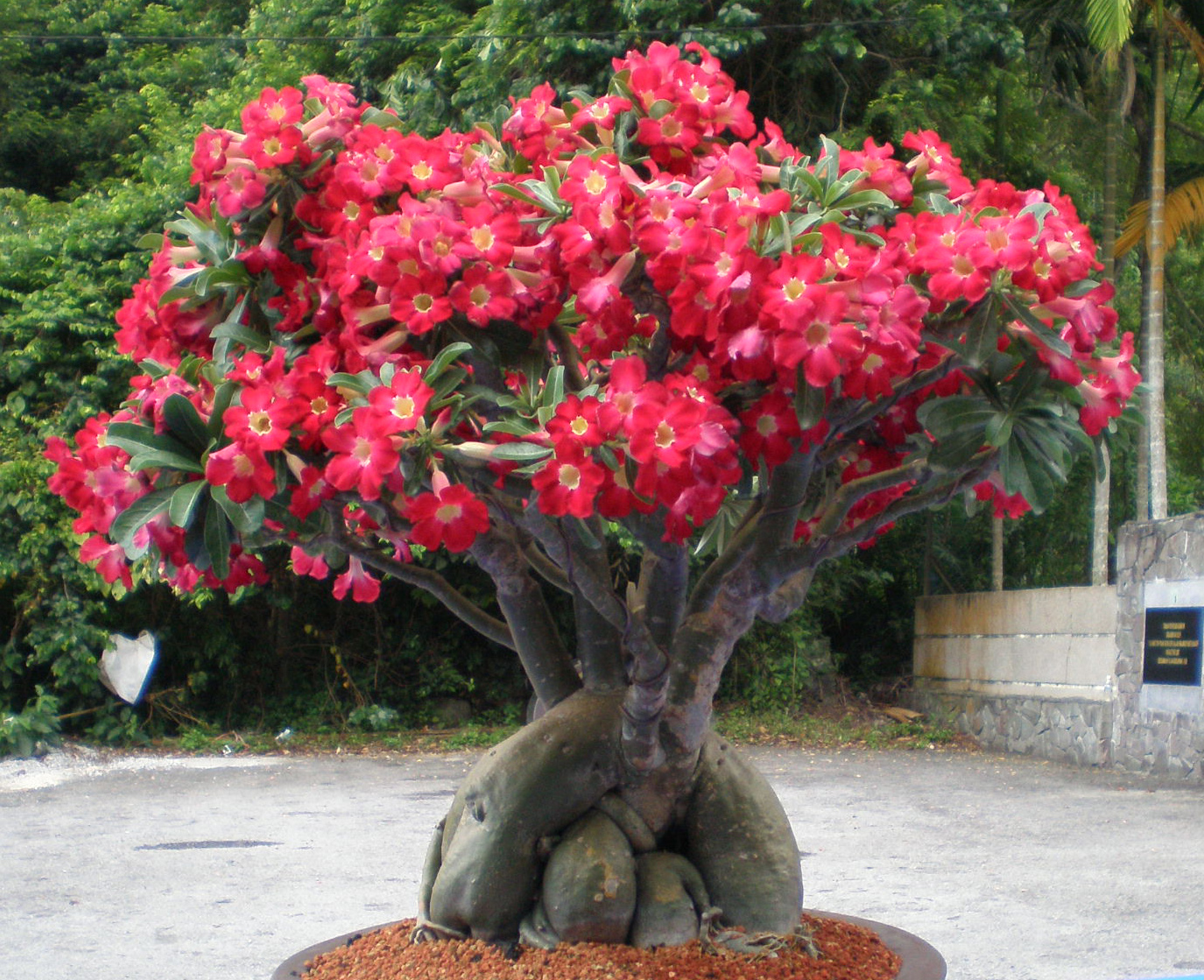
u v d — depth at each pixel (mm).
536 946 2873
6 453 11172
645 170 2668
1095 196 14781
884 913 5473
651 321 2680
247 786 9875
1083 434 2402
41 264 11906
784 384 2193
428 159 2426
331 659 13789
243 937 5152
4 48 19688
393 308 2244
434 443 2137
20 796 9375
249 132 2449
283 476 2182
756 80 12164
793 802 8898
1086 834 7516
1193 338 15508
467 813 3072
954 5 11414
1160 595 10133
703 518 2254
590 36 10945
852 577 14570
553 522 2615
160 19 20047
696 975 2719
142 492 2385
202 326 2633
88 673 11617
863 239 2354
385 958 2980
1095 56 12570
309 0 14109
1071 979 4434
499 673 14375
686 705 2898
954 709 13477
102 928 5320
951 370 2428
